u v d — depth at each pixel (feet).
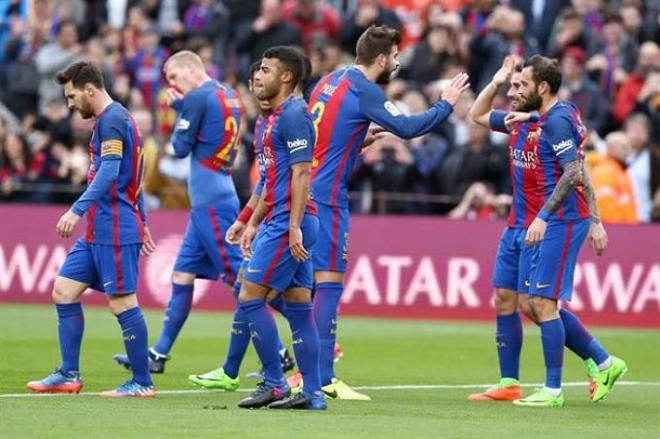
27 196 230.48
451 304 208.23
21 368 140.26
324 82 125.80
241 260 145.28
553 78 121.19
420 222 210.79
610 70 233.96
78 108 118.21
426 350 168.96
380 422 104.01
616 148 208.44
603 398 127.44
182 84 146.41
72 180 228.84
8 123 250.16
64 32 253.85
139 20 260.21
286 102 109.91
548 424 106.73
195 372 143.43
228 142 145.38
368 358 160.35
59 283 120.67
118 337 174.19
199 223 145.07
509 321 126.31
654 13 244.42
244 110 220.84
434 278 209.46
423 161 218.59
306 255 109.29
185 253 145.69
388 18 251.60
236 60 251.39
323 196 123.34
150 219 217.56
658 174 211.41
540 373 150.10
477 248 207.51
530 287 122.62
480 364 156.15
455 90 122.21
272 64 109.70
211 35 257.96
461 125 224.12
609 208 206.69
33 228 223.51
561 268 121.80
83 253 120.57
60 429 96.68
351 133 123.44
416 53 242.58
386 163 216.54
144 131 223.71
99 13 278.67
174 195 222.69
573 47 234.58
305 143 108.68
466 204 212.02
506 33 237.45
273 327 111.24
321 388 116.47
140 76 253.24
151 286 217.15
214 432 95.91
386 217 212.23
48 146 233.14
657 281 200.54
